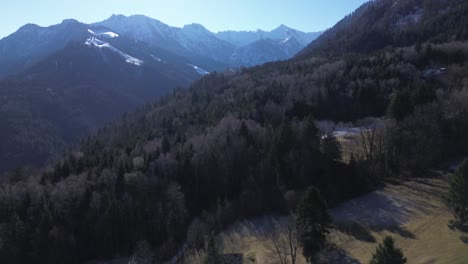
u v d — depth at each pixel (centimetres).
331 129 10888
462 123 8969
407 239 6406
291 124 10431
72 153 14062
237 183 9794
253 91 16512
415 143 8850
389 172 9081
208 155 10362
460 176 6159
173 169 10231
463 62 14775
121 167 10219
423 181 8469
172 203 9100
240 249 7462
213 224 8700
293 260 5916
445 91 11306
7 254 8000
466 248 5484
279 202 8800
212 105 16862
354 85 14000
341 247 6575
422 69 15412
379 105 13075
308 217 5672
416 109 9488
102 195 9438
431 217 6981
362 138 10012
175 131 14450
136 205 9131
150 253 8062
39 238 8300
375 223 7269
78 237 8756
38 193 9738
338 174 9019
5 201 9338
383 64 15875
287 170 9344
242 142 10506
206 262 6206
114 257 8506
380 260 4231
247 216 8825
